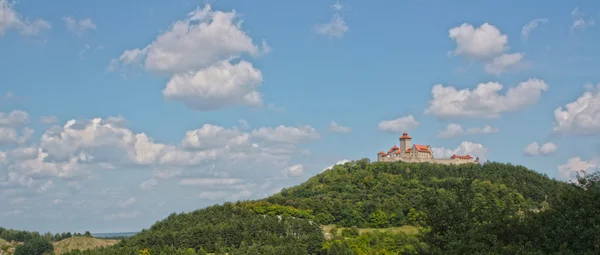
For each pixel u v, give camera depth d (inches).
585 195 3319.4
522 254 3024.1
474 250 3122.5
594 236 3051.2
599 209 3238.2
